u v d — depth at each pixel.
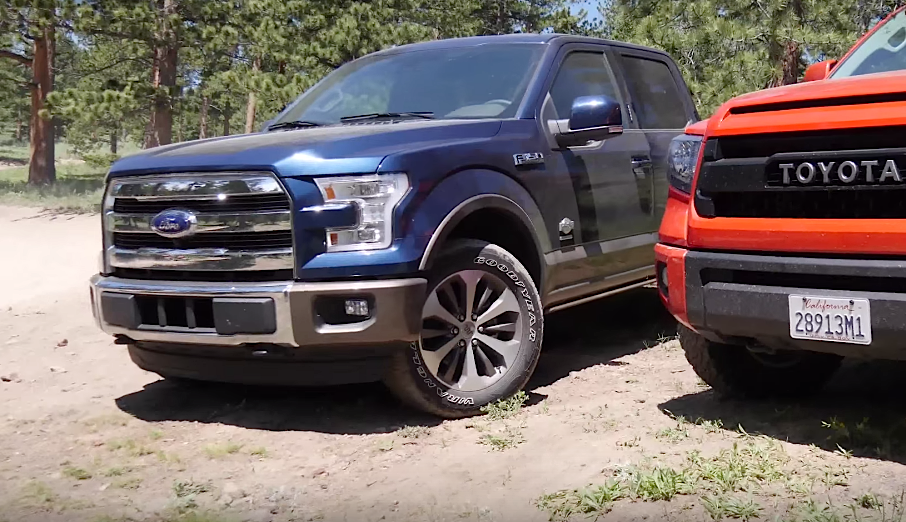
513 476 3.41
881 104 3.07
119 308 4.29
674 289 3.66
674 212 3.75
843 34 14.13
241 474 3.64
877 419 3.82
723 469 3.19
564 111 5.14
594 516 2.93
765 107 3.42
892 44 4.62
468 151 4.33
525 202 4.57
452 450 3.80
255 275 3.99
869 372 4.74
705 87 14.07
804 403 4.20
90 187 25.44
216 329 3.99
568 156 4.96
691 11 14.62
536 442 3.81
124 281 4.33
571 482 3.28
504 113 4.86
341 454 3.84
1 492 3.53
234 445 3.96
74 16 20.31
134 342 4.46
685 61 14.66
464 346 4.30
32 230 15.02
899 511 2.75
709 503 2.91
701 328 3.63
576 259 4.93
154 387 5.15
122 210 4.38
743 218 3.41
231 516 3.14
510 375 4.40
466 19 32.12
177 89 22.08
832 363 4.25
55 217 17.02
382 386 4.88
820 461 3.32
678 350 5.56
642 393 4.56
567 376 5.04
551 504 3.06
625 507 2.98
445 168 4.18
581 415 4.19
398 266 3.90
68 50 41.00
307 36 23.11
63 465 3.85
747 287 3.39
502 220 4.59
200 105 24.11
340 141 4.09
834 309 3.15
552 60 5.21
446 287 4.22
